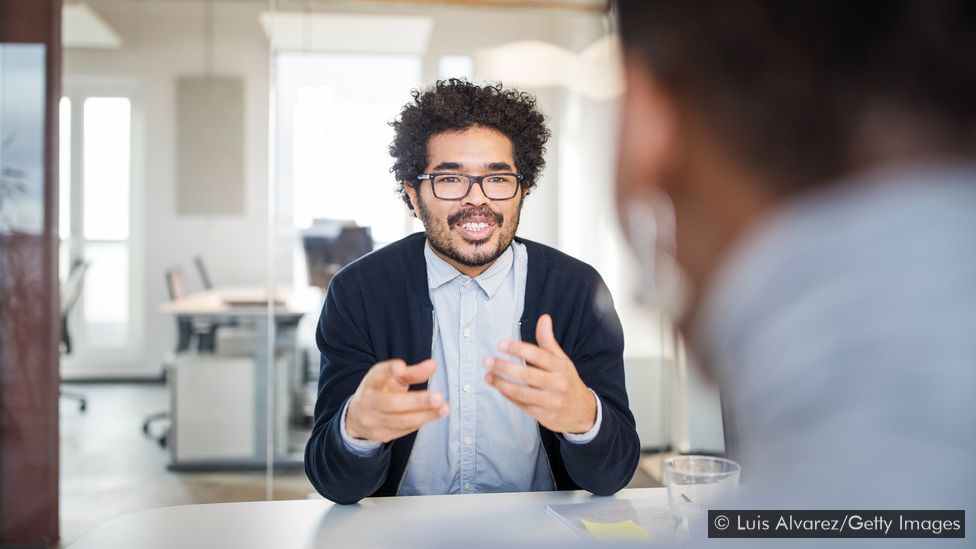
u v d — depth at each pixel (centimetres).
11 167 286
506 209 128
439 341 135
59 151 292
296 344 402
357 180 407
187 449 401
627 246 27
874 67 23
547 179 512
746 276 26
